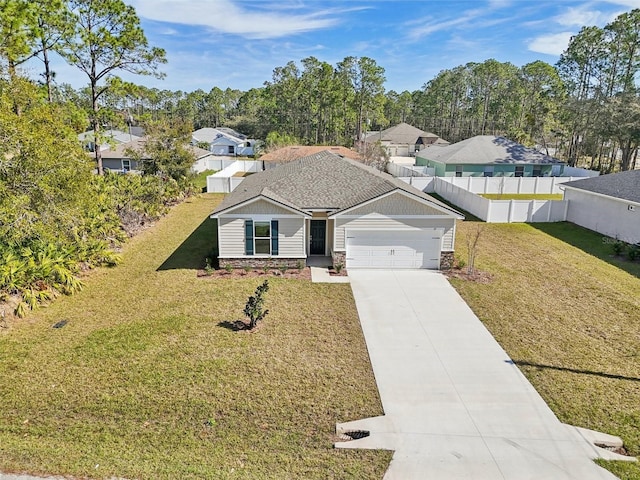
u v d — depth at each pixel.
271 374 10.53
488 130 82.88
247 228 17.66
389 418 9.07
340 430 8.63
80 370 10.49
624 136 41.28
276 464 7.59
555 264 19.25
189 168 35.16
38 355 11.16
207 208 29.95
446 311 14.45
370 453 8.02
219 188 36.47
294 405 9.38
